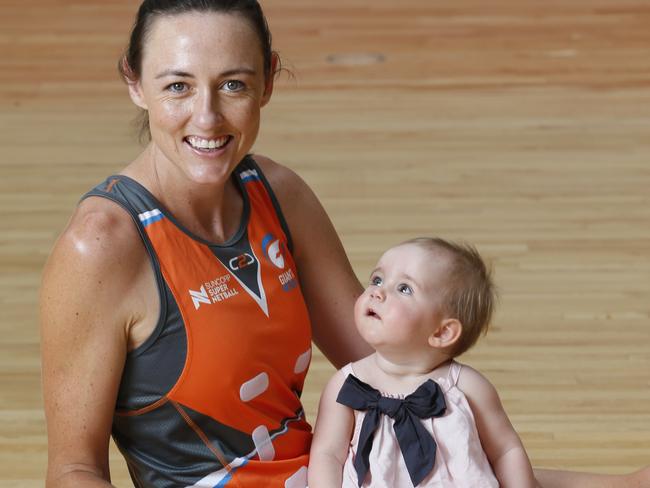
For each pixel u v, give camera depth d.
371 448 3.94
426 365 4.10
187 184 3.79
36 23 14.55
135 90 3.84
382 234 8.74
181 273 3.73
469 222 9.00
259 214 4.06
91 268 3.58
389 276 4.11
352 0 15.73
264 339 3.88
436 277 4.07
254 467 3.90
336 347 4.52
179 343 3.71
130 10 15.20
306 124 11.28
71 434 3.63
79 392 3.62
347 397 4.02
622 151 10.59
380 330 4.04
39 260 8.31
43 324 3.64
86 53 13.45
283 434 3.99
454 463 3.89
